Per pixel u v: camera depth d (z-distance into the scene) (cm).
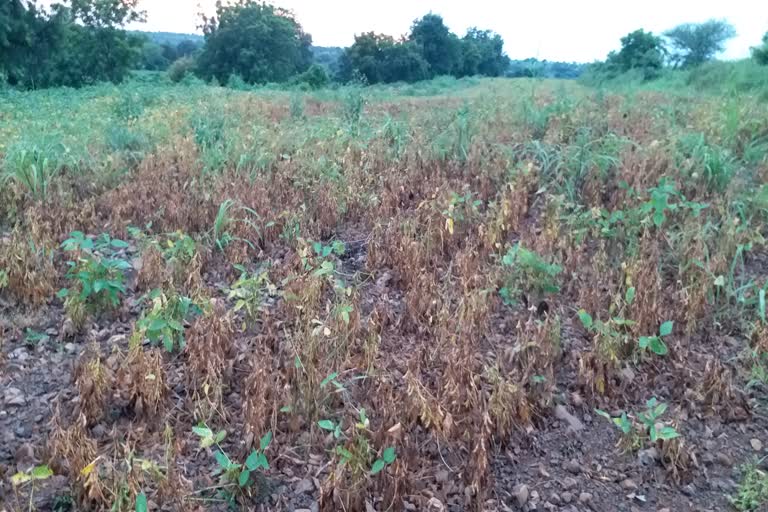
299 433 312
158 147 734
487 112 870
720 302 416
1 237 497
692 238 450
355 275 450
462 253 454
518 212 524
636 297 388
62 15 2412
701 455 309
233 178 621
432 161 646
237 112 1045
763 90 1077
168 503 266
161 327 336
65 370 357
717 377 335
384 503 265
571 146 610
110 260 407
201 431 273
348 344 360
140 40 2964
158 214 536
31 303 410
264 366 327
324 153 693
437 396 323
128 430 307
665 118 789
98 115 1066
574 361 364
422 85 2303
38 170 585
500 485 291
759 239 470
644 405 342
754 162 622
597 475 300
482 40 4372
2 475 280
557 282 432
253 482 277
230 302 427
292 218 520
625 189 530
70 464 272
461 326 372
